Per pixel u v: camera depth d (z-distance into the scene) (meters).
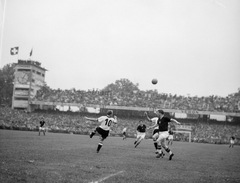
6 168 7.24
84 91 67.88
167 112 61.09
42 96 66.56
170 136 31.36
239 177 8.45
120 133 53.44
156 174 7.69
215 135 54.12
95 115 63.25
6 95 90.81
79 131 52.06
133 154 13.34
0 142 15.88
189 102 61.91
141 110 60.56
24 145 14.59
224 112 56.47
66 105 63.47
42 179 6.23
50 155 10.47
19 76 68.62
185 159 12.79
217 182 7.26
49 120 58.38
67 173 6.98
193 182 6.99
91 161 9.41
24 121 55.72
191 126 56.16
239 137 53.72
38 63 71.44
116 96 66.00
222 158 15.12
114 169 8.02
